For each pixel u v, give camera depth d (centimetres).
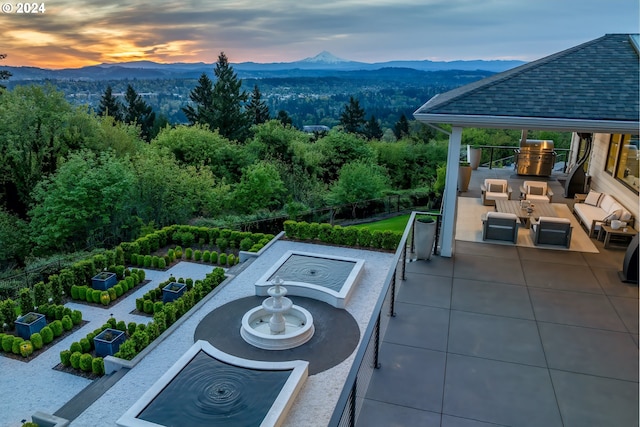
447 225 885
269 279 1195
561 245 963
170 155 2873
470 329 640
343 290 1112
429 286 773
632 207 1037
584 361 566
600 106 777
